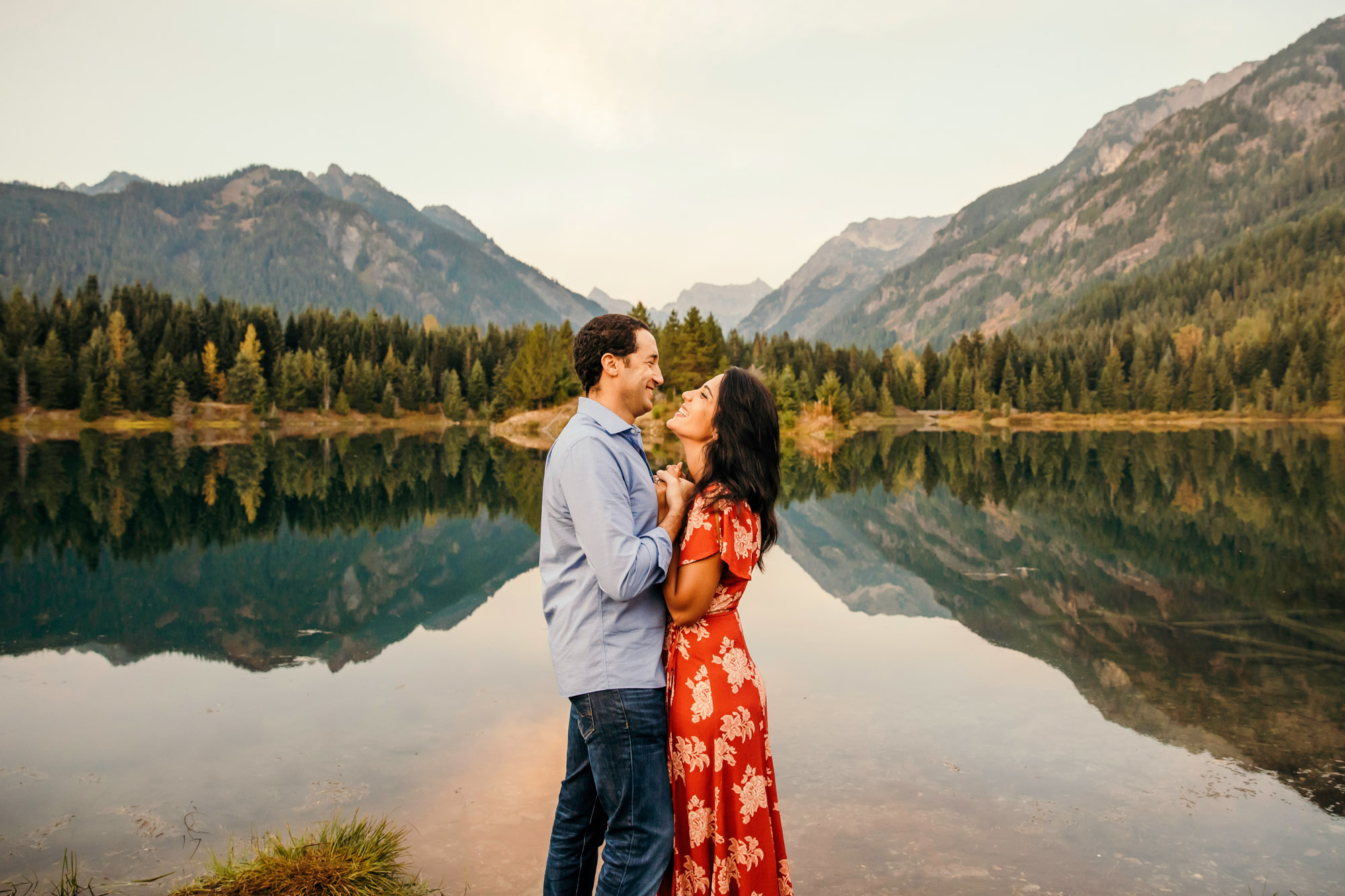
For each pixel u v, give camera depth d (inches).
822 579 347.6
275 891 99.6
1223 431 2206.0
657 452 1402.6
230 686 199.2
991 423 3075.8
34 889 104.0
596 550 74.7
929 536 464.1
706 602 81.0
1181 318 4672.7
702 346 2487.7
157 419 2352.4
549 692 194.4
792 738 165.5
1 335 2375.7
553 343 2664.9
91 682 202.1
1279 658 226.7
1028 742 163.2
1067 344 4062.5
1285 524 482.6
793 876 110.6
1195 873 112.3
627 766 79.4
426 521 518.0
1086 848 119.3
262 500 627.8
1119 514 539.5
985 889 107.3
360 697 190.4
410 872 109.0
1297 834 124.3
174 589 316.2
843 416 2620.6
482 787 138.9
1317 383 2856.8
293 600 300.7
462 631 256.7
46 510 552.4
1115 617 277.0
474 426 2832.2
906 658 228.5
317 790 137.3
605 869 80.3
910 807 133.0
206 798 134.2
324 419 2721.5
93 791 136.9
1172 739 165.5
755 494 82.7
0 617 272.4
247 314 2994.6
